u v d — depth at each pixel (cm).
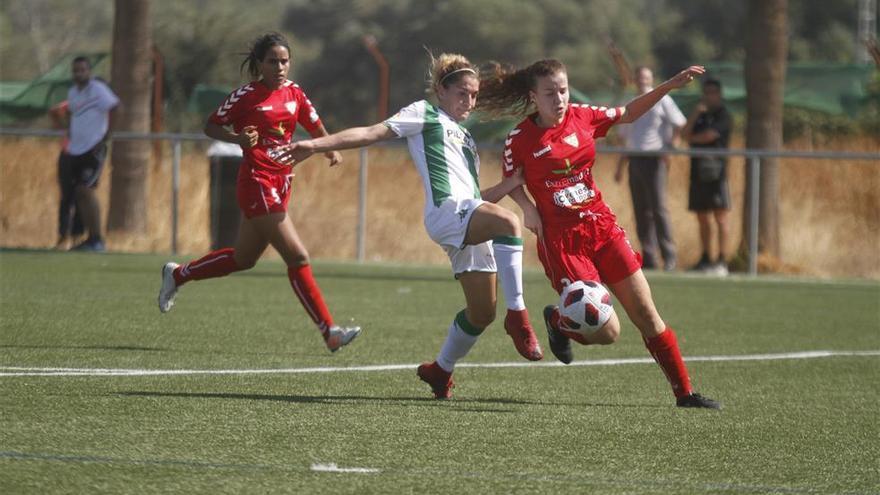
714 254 4378
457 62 1772
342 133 1719
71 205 4250
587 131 1744
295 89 2150
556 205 1716
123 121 4556
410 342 2375
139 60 4578
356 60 14350
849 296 3544
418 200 4578
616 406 1744
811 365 2236
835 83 5869
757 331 2725
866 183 4588
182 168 4519
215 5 14988
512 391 1856
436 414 1627
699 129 4050
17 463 1269
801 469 1360
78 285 3172
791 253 4416
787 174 4684
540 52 14012
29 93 5569
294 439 1431
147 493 1175
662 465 1356
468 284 1720
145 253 4194
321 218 4519
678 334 2647
